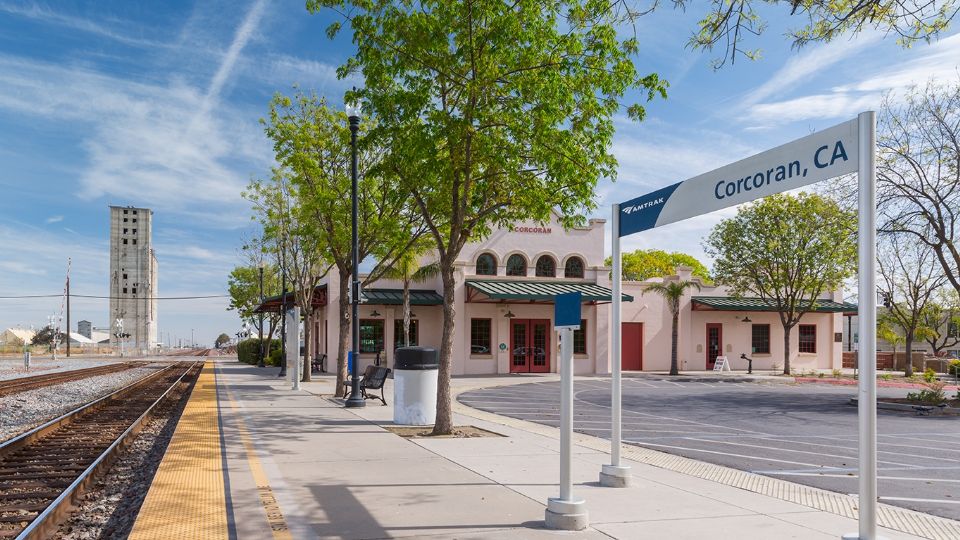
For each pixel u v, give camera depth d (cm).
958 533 631
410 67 1322
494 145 1300
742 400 2141
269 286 5928
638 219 822
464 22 1255
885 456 1125
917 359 4391
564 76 1269
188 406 1667
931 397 1928
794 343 4000
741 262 3644
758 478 875
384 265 2841
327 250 2191
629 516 659
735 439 1271
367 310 3353
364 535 589
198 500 666
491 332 3422
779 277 3619
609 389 2569
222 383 2694
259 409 1650
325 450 1041
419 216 1988
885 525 662
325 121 2183
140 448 1260
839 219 2655
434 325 3422
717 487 801
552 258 3531
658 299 3825
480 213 1354
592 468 918
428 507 688
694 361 3850
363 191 2072
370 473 862
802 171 586
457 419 1530
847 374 3550
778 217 3544
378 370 1870
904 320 3791
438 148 1346
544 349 3506
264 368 4394
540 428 1380
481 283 3338
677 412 1775
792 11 728
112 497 870
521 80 1239
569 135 1258
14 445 1186
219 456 933
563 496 621
